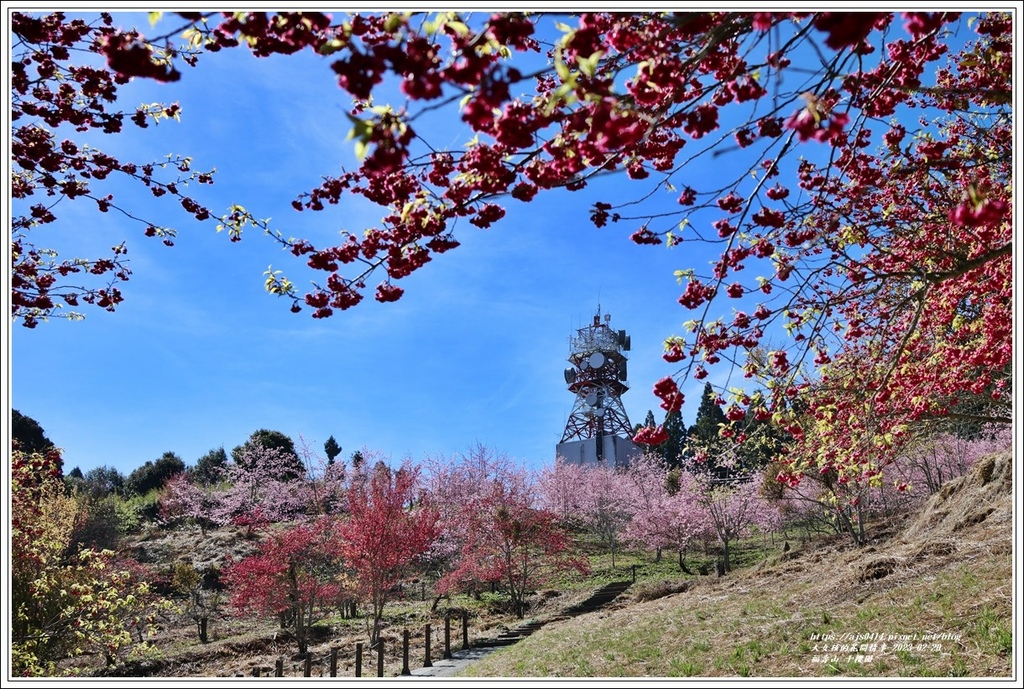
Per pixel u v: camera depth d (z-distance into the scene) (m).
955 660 7.19
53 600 11.08
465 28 2.69
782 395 5.20
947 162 5.45
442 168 4.21
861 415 6.63
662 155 4.28
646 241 5.18
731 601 14.09
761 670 8.59
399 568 18.94
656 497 32.66
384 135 2.48
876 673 7.46
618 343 51.75
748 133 3.88
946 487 18.53
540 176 3.98
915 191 6.65
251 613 20.95
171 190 5.62
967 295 6.81
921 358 7.15
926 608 9.29
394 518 18.50
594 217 4.75
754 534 34.81
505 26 2.99
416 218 4.50
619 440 47.47
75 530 30.52
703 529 27.61
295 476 40.81
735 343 4.53
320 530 20.72
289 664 16.33
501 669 11.81
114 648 12.16
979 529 14.02
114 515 37.53
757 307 4.56
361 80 2.48
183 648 18.28
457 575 21.83
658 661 10.03
